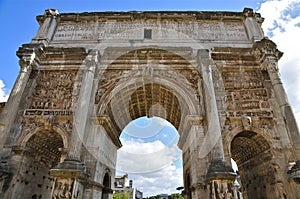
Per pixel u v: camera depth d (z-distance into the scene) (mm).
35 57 17141
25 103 15828
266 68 16719
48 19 20266
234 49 17750
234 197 11156
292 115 14133
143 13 20516
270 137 14266
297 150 12930
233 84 16781
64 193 11289
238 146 17484
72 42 18922
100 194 14469
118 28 20141
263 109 15281
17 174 13539
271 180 13859
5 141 14195
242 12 20703
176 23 20391
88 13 20750
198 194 12680
